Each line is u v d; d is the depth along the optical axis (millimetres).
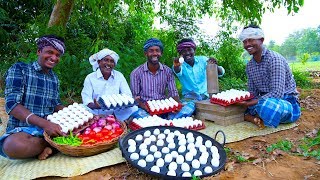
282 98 4047
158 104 4207
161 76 4547
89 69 6105
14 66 3230
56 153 3379
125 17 10289
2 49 8711
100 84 4125
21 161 3229
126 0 5895
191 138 3291
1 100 5316
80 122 3371
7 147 3033
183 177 2572
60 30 6855
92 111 4113
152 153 3078
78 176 2840
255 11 6352
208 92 4582
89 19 9117
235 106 4156
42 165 3029
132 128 3877
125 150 2965
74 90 6332
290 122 4254
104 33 8711
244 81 8898
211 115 4270
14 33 8812
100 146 3172
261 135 3857
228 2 6887
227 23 8773
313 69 14977
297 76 9758
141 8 8383
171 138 3283
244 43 4055
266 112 3855
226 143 3584
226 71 9086
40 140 3174
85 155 3176
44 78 3338
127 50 6676
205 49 8766
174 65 4562
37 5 9828
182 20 8359
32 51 6762
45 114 3406
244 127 4055
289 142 3576
